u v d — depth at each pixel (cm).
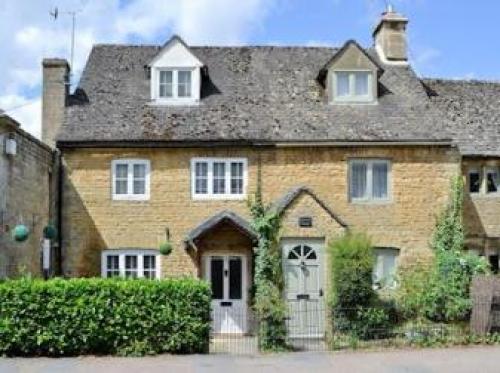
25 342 1708
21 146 2002
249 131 2406
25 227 1958
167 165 2377
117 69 2658
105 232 2344
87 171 2361
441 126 2466
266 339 1855
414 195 2412
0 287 1712
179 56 2517
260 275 2209
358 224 2391
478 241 2539
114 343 1742
